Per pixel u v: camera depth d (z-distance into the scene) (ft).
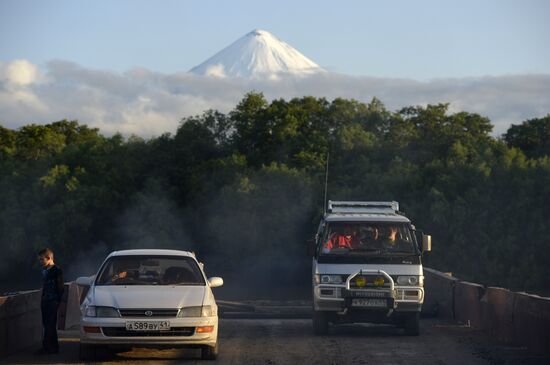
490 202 258.16
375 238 60.64
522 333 52.47
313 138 337.11
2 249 290.15
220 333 61.67
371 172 298.97
